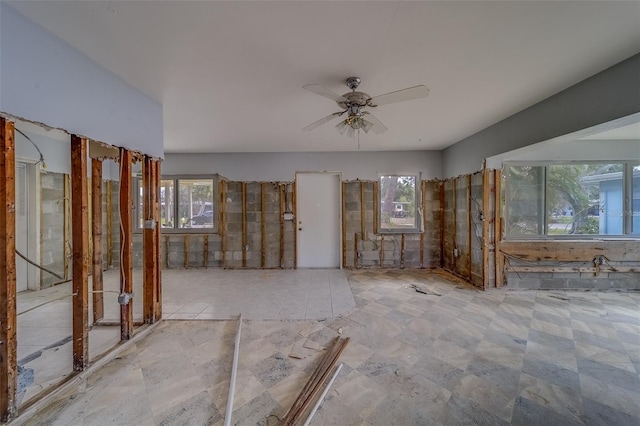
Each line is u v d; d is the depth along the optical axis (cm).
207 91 270
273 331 284
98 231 302
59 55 187
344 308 345
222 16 164
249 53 205
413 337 269
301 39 188
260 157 570
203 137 448
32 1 151
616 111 221
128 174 256
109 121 232
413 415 171
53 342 258
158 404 180
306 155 568
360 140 477
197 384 200
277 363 226
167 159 570
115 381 203
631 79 210
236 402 182
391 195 567
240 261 570
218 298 385
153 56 209
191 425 163
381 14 163
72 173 207
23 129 386
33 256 417
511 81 251
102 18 166
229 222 570
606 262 411
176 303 366
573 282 414
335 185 575
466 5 156
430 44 194
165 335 277
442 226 557
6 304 159
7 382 160
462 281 465
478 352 242
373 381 203
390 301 370
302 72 233
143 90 268
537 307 345
